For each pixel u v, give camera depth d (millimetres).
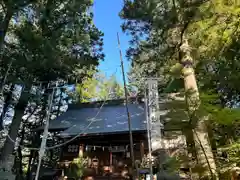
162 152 7438
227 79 4230
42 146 5855
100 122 12773
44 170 11828
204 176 3379
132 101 15430
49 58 10148
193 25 4699
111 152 11883
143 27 12547
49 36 10461
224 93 4719
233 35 4098
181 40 5203
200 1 4395
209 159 3555
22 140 15484
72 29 11523
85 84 21344
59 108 19062
